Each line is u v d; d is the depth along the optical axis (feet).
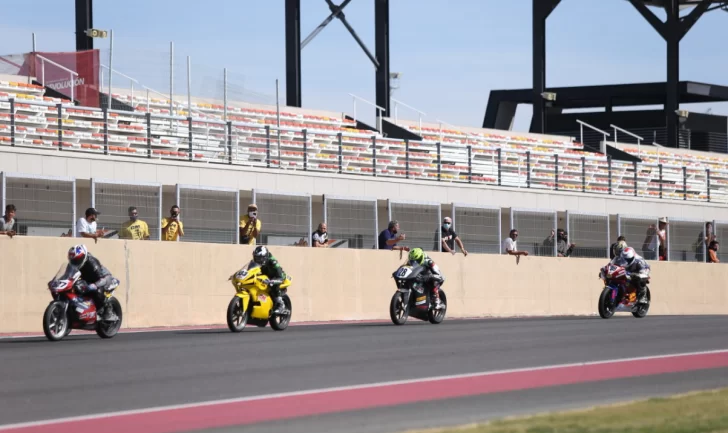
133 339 82.38
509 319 116.98
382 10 229.25
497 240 143.43
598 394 52.11
